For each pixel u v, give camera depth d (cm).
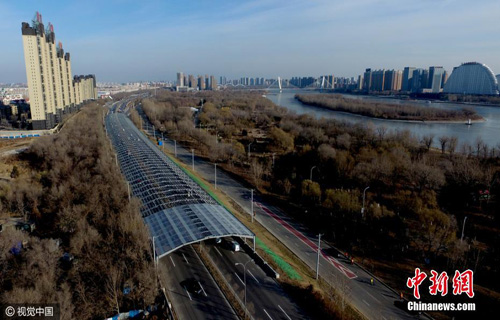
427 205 13200
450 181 15812
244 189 16425
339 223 12838
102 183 13688
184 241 9088
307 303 8012
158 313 7412
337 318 7469
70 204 12388
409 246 11188
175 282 8581
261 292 8344
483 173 15875
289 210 14175
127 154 18575
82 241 9319
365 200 14412
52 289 7288
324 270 9888
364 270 9962
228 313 7550
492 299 8675
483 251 10650
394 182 16225
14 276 8169
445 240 10312
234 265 9512
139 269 8244
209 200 12506
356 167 16400
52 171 16188
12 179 17050
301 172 18588
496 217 13088
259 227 12269
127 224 9712
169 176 14725
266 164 19438
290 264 9819
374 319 7781
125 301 7669
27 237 10225
